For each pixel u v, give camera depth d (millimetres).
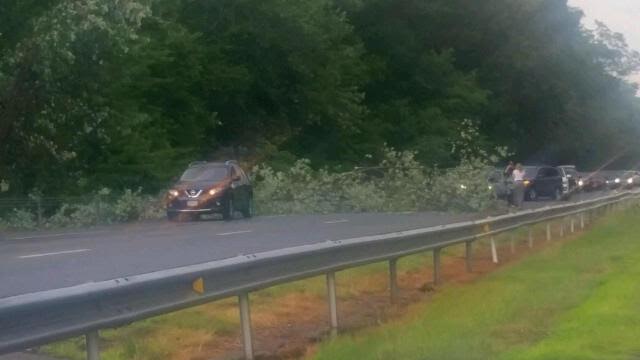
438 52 81188
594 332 12227
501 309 13977
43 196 38656
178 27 52625
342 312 14617
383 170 45750
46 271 16469
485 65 83062
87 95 38594
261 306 14344
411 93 77438
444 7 78188
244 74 57438
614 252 22719
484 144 72500
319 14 60625
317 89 61844
